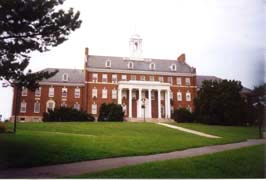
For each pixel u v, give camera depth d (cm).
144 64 7012
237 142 2550
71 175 1300
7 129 2862
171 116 6266
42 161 1570
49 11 1736
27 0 1616
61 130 3225
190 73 7025
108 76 6656
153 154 1867
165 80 6919
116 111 5459
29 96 6244
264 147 2034
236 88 5081
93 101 6444
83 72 6956
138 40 7275
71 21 1764
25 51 1678
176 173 1349
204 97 5234
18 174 1325
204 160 1612
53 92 6419
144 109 5875
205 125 4575
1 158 1571
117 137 2500
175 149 2025
